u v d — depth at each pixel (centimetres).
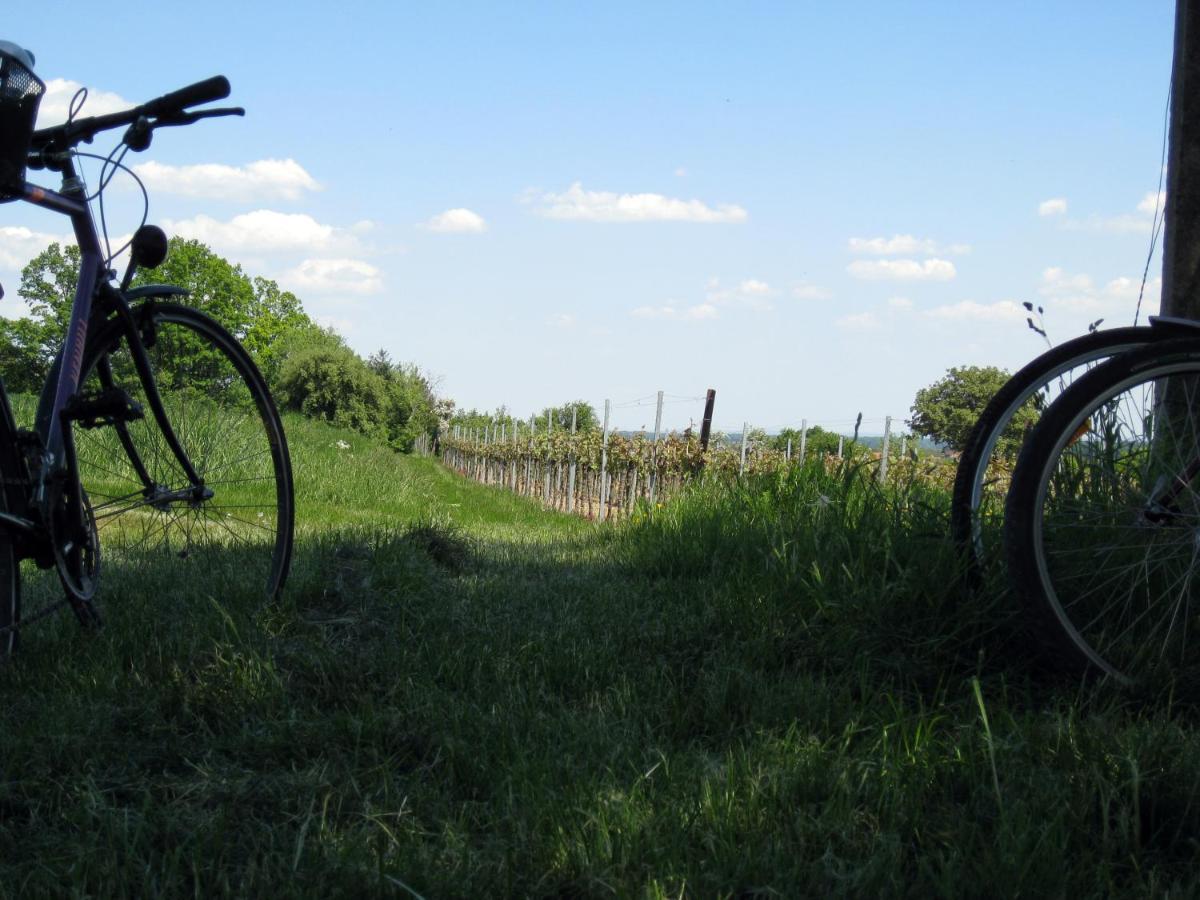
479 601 349
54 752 198
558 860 156
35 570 369
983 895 147
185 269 6216
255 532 332
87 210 274
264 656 261
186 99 266
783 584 315
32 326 4484
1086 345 267
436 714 222
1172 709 223
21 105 237
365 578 349
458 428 4722
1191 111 341
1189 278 340
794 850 160
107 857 156
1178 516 246
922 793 177
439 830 173
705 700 232
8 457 253
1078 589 251
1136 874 154
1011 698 237
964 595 269
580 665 263
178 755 206
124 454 293
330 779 191
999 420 275
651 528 543
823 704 225
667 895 148
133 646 268
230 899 148
